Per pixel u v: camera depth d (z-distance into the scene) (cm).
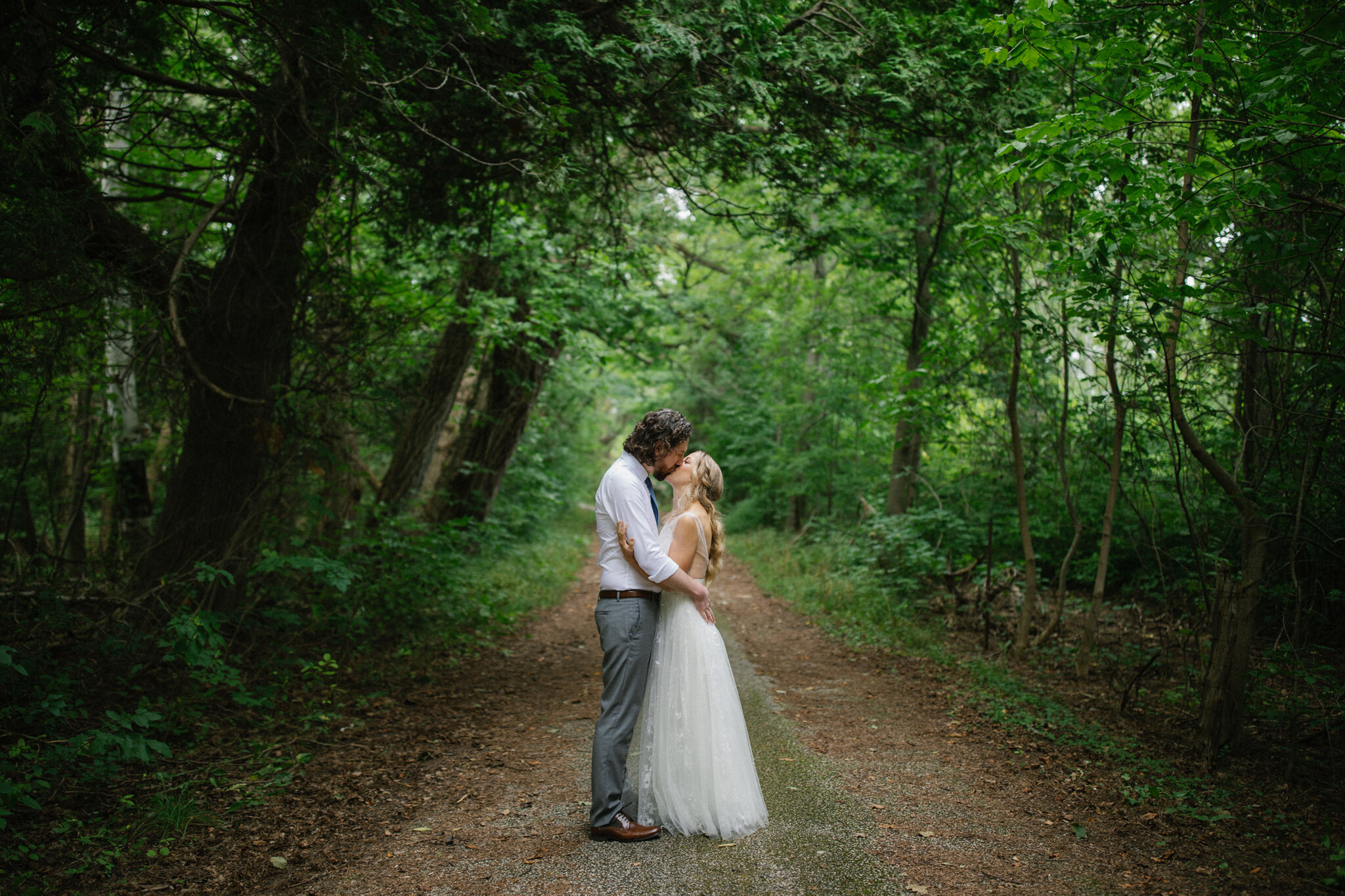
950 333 730
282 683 516
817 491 1527
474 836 313
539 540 1509
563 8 495
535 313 980
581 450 2330
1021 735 450
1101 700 530
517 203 673
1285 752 421
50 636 482
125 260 468
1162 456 618
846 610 845
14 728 379
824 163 644
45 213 364
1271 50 337
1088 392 691
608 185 612
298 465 657
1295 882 276
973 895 264
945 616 822
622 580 309
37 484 753
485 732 464
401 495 1040
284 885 273
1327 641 557
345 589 539
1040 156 391
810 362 1555
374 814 338
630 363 1423
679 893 264
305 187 546
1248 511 414
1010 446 770
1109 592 930
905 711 507
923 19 587
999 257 677
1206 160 356
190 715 432
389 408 771
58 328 441
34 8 401
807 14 556
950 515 923
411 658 628
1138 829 322
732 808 311
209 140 586
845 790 363
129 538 713
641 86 507
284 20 411
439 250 836
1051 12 374
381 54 467
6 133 362
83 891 266
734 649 709
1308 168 354
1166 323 470
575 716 501
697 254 1823
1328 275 438
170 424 699
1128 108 359
